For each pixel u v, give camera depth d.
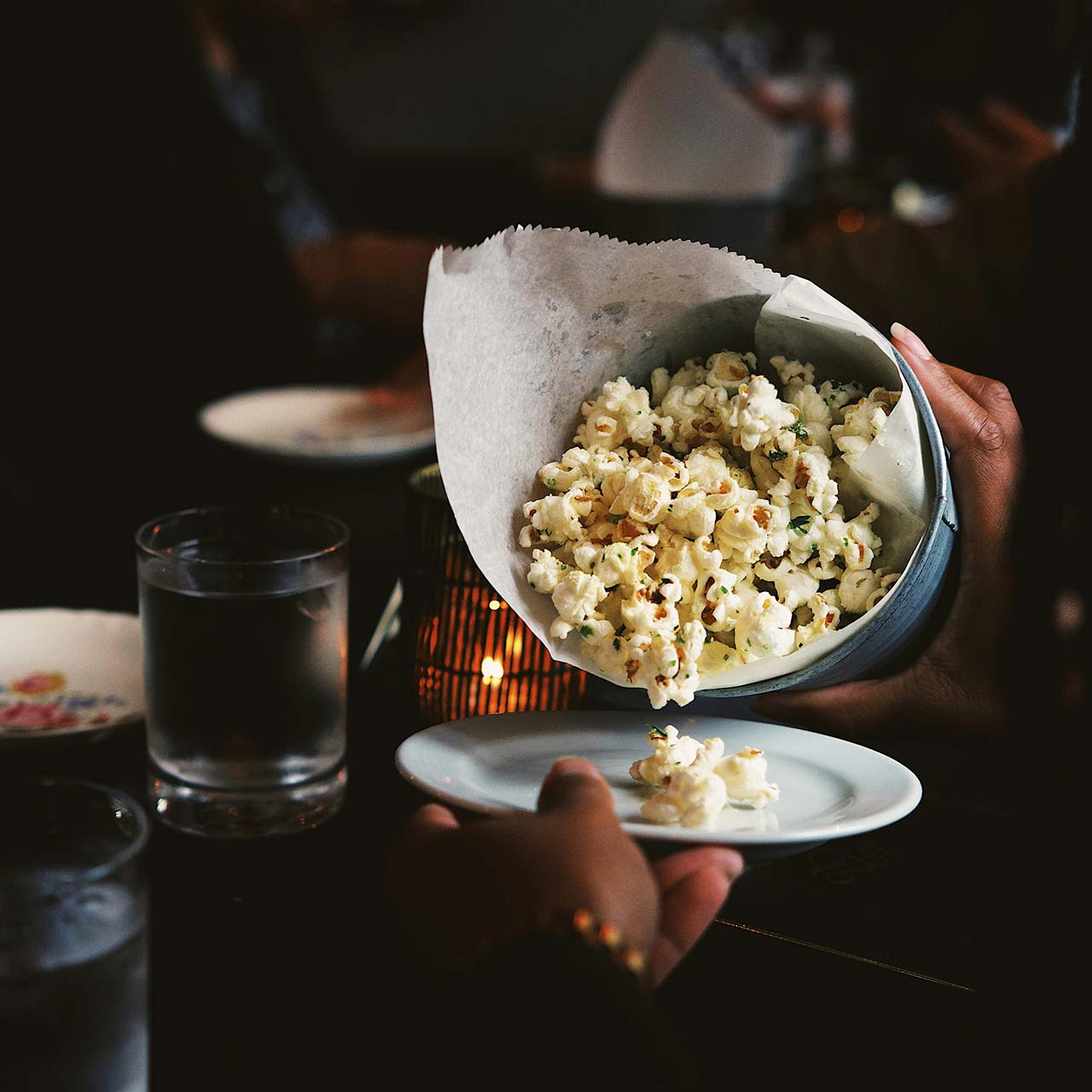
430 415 1.11
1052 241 0.82
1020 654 0.75
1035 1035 0.56
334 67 2.78
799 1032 0.56
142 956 0.49
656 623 0.61
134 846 0.49
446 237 2.28
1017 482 0.70
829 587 0.65
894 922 0.60
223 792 0.63
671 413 0.66
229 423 1.09
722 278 0.63
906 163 1.82
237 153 1.69
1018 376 0.86
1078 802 0.68
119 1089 0.49
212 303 1.66
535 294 0.64
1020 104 1.50
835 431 0.63
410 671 0.69
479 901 0.51
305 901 0.61
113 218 1.62
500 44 2.76
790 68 2.01
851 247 1.06
